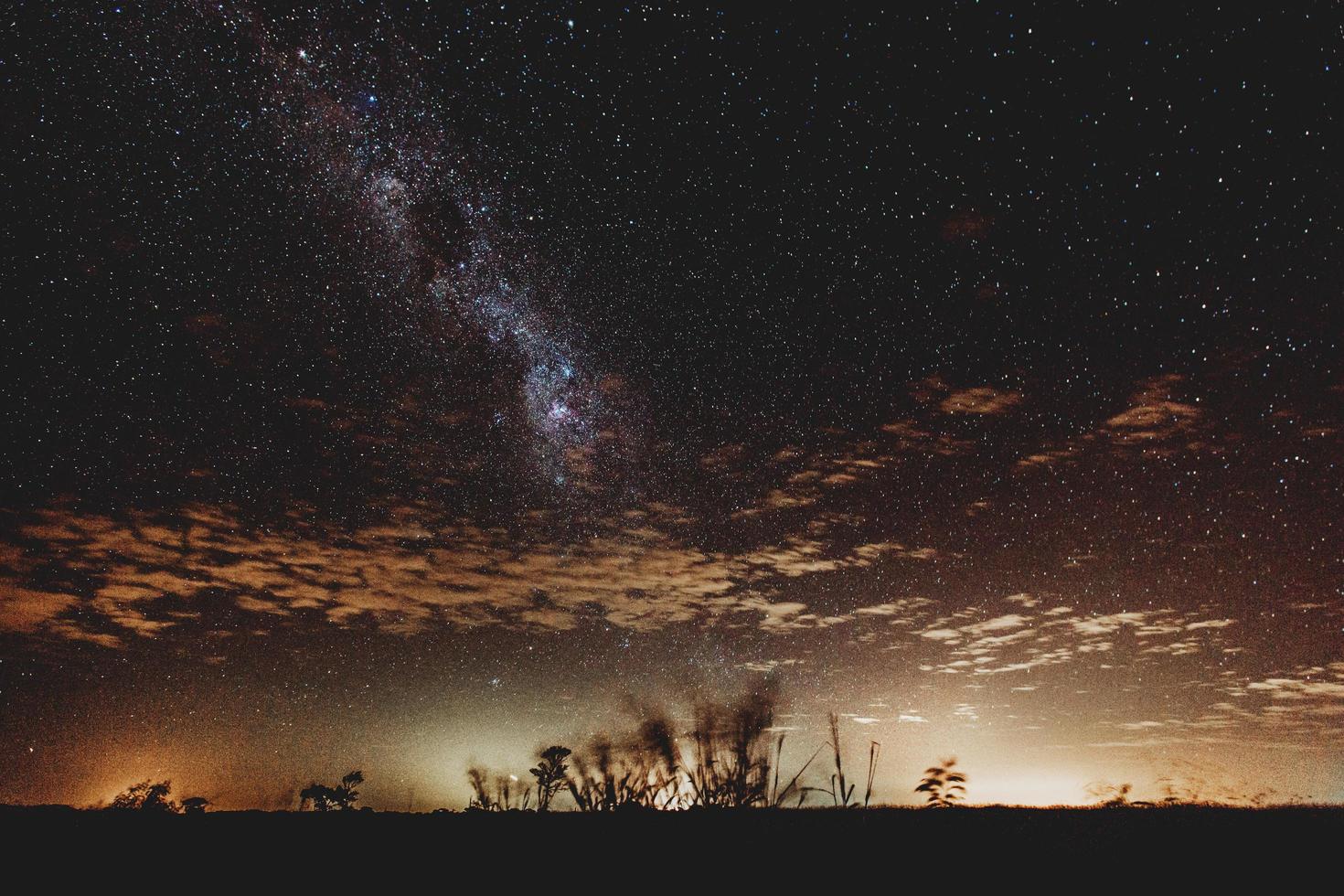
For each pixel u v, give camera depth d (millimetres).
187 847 3018
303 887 2557
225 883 2609
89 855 2912
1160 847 2748
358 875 2674
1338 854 2648
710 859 2715
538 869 2691
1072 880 2420
